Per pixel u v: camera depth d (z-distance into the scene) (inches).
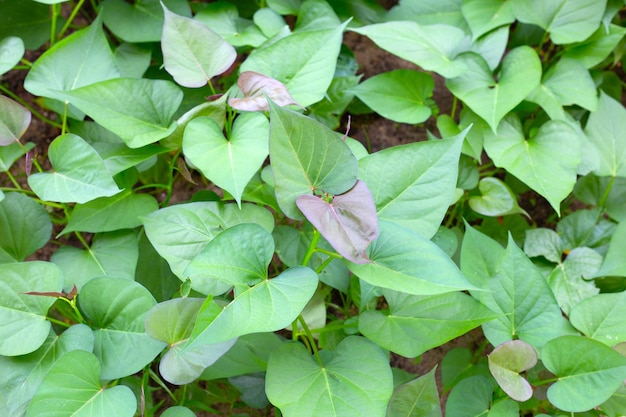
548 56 51.5
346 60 50.4
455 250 44.9
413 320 40.1
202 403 46.1
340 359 39.3
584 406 39.1
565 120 46.9
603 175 47.7
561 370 40.0
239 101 40.4
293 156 37.1
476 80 46.6
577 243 47.7
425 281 37.0
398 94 47.9
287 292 37.3
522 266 41.5
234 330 36.1
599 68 52.4
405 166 39.3
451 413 40.8
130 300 40.0
